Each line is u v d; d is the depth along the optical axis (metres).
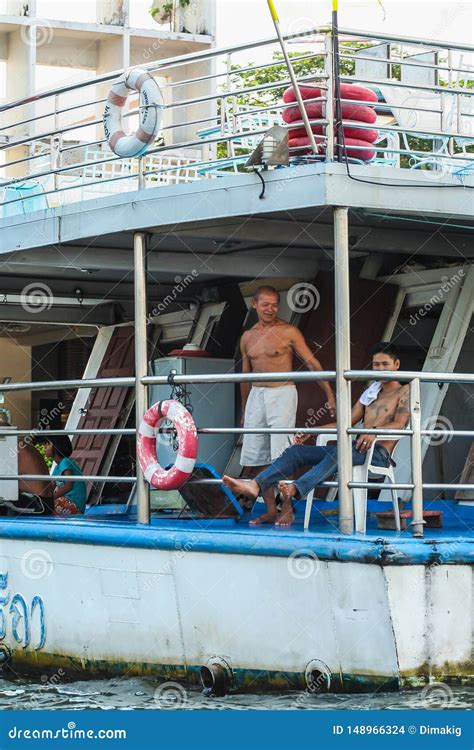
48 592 21.05
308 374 18.36
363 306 24.95
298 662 17.73
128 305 30.78
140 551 19.52
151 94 20.55
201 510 21.25
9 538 21.81
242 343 23.09
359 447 18.92
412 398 17.89
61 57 54.94
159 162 34.28
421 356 26.28
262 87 19.89
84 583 20.44
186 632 18.95
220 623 18.53
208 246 23.53
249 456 23.23
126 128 22.30
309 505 19.06
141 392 20.41
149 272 25.38
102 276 27.58
